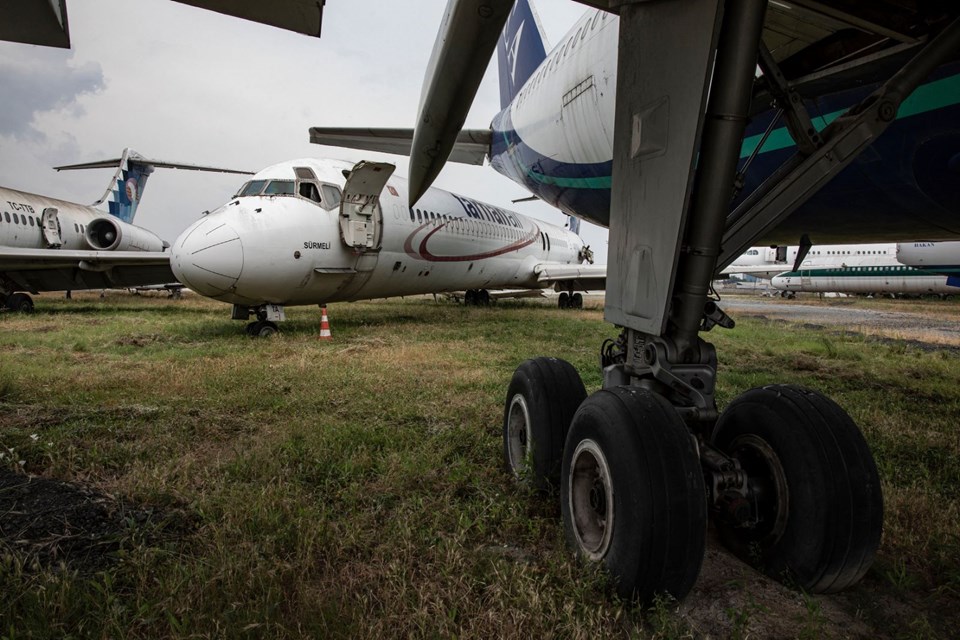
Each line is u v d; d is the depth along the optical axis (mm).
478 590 2068
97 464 3223
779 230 5785
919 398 5742
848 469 2088
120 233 20234
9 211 15688
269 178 10016
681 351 2482
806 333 11977
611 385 2865
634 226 2418
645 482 1946
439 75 2387
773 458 2285
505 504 2797
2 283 14445
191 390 5188
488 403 4871
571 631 1813
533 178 9383
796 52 3215
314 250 9695
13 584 1953
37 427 3959
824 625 1977
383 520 2662
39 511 2582
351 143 10375
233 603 1834
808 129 2414
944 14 2381
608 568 2066
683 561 1932
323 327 9688
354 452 3469
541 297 30062
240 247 8953
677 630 1898
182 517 2600
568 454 2434
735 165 2229
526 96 8953
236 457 3314
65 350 7707
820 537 2061
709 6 1962
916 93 3375
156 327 10805
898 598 2164
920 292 33844
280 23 2406
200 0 2248
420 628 1804
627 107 2398
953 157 3666
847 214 4961
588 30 6668
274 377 5832
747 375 6754
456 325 11977
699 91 2021
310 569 2188
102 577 2051
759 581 2260
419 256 12312
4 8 2178
